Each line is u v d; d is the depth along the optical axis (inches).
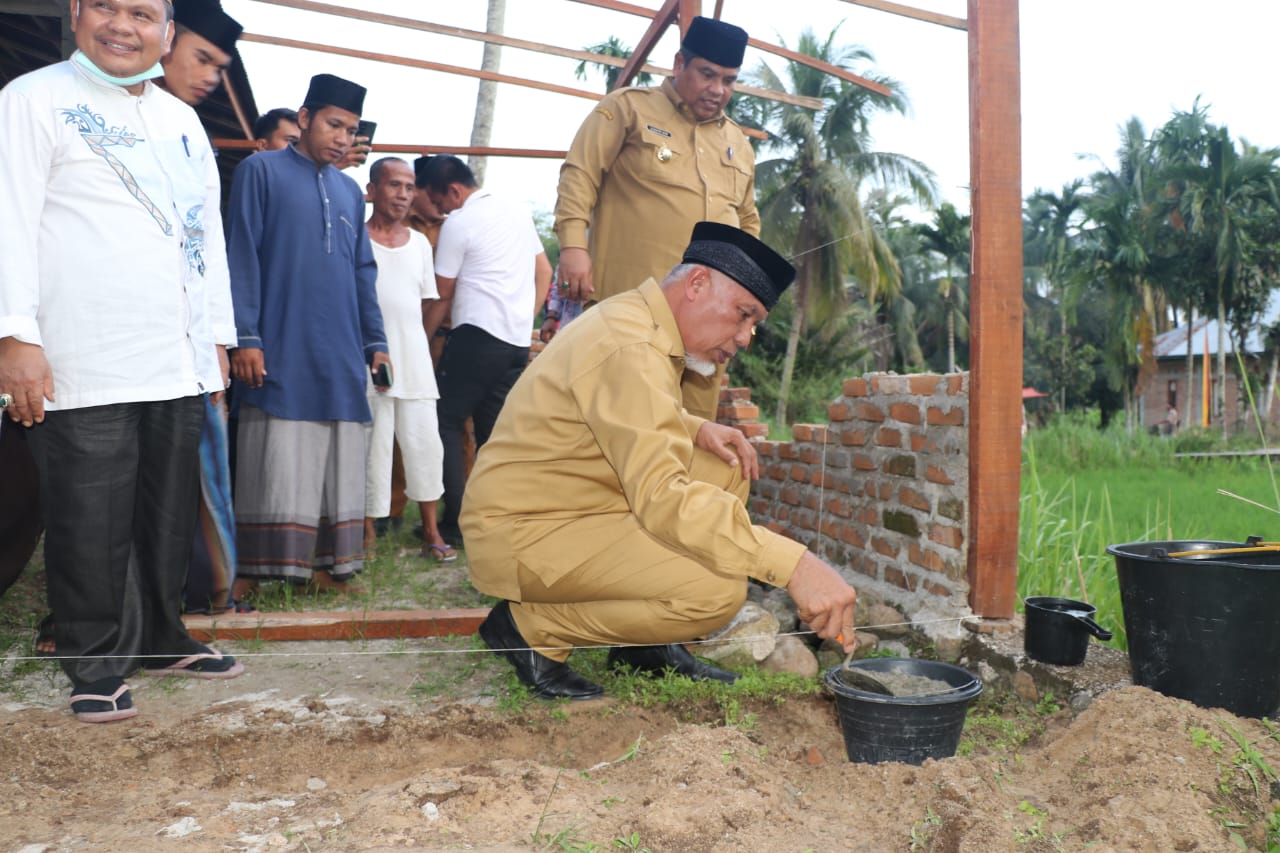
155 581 120.4
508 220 200.7
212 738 100.7
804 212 1210.6
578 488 108.7
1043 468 581.0
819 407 1211.9
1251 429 1075.3
